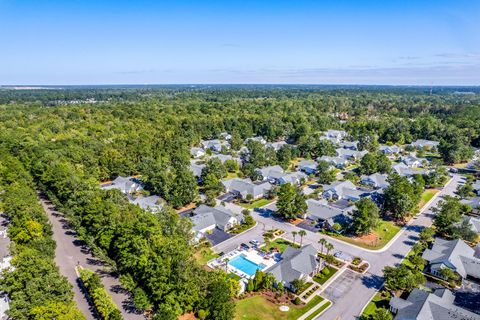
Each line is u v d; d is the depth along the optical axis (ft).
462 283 197.98
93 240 224.53
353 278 201.26
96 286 173.78
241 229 264.31
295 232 240.12
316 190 342.44
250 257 223.92
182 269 165.99
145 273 175.11
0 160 377.71
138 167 388.37
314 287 192.03
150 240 190.39
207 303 161.79
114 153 391.45
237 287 183.93
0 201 287.28
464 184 362.12
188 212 294.87
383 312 156.97
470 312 161.68
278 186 344.69
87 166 379.55
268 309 174.19
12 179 329.11
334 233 258.98
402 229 268.21
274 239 249.75
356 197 323.16
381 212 294.25
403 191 284.61
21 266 160.04
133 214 229.86
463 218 264.72
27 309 150.10
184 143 492.95
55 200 302.25
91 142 452.76
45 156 376.68
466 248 222.28
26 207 243.40
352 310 173.47
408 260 220.84
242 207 310.24
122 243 201.77
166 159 408.46
